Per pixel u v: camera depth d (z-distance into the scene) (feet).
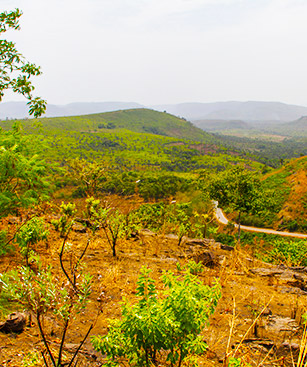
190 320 9.28
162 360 11.14
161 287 19.08
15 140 14.96
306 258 42.57
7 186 14.88
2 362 10.59
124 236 34.35
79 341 13.73
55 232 30.94
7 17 18.01
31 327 13.82
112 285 20.36
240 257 35.99
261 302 20.80
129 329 9.43
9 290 8.86
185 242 41.34
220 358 13.05
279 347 14.39
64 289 9.43
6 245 17.07
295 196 242.58
